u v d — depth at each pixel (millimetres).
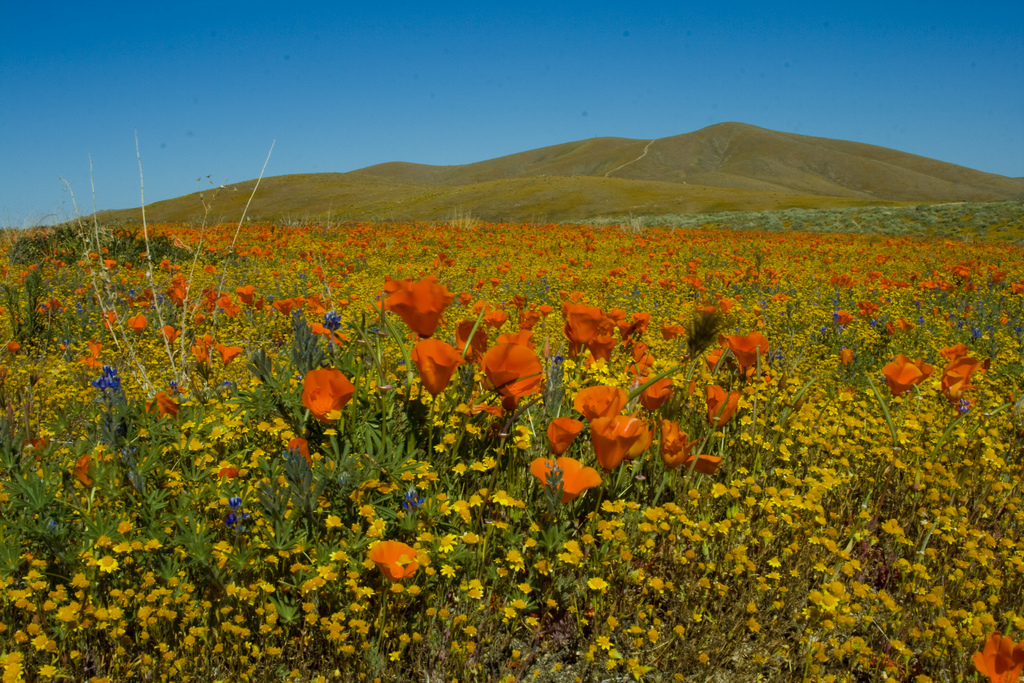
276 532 2020
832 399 4109
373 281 9836
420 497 2324
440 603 2139
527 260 14633
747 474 2840
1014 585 2400
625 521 2486
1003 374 4930
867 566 2518
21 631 1933
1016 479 3021
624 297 8781
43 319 6297
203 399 3115
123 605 2016
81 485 2371
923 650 2182
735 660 2154
